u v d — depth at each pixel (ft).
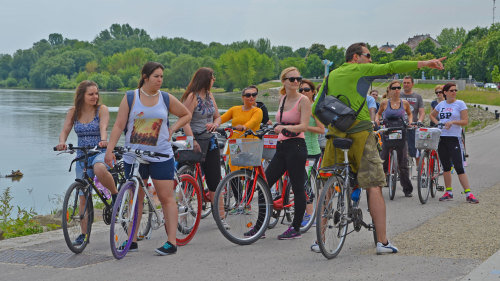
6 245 20.79
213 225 24.04
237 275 16.39
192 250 19.66
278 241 21.02
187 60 518.78
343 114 18.35
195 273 16.66
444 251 18.54
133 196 18.98
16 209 47.78
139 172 19.44
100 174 20.06
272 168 21.59
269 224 23.20
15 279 16.39
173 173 19.44
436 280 15.29
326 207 18.07
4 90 633.20
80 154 21.01
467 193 28.71
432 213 25.98
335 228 18.39
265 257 18.54
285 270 16.84
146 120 19.04
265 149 23.65
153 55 631.56
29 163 86.74
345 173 18.75
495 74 308.40
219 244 20.58
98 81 593.83
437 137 28.19
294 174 21.09
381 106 34.83
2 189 63.57
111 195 20.88
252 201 20.90
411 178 36.63
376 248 18.93
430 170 29.48
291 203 22.81
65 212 18.92
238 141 20.27
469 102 228.02
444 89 29.71
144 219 21.03
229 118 25.07
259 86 501.15
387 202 29.45
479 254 17.98
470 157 49.19
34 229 26.50
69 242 18.99
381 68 18.29
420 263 17.10
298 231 21.44
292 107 21.16
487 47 339.57
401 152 30.63
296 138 21.15
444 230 21.93
